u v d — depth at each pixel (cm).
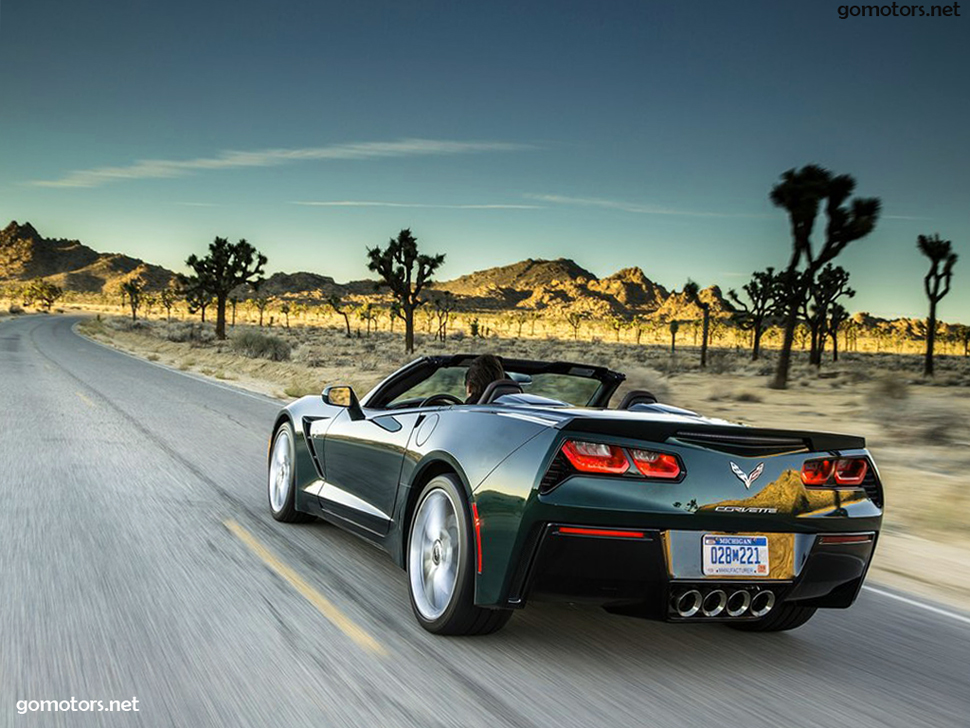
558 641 444
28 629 418
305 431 651
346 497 578
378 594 509
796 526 407
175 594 486
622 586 389
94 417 1407
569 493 380
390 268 5919
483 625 428
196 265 7138
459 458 432
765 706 373
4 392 1792
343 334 13950
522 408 444
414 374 586
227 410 1641
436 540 451
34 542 592
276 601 482
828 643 475
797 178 3117
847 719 364
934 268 4569
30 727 313
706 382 3534
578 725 338
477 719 338
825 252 3111
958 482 1138
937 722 366
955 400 2816
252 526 673
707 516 389
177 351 4775
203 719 326
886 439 1619
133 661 382
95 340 5828
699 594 394
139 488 813
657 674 405
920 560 720
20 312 16050
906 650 468
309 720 329
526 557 389
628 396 532
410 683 372
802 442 420
